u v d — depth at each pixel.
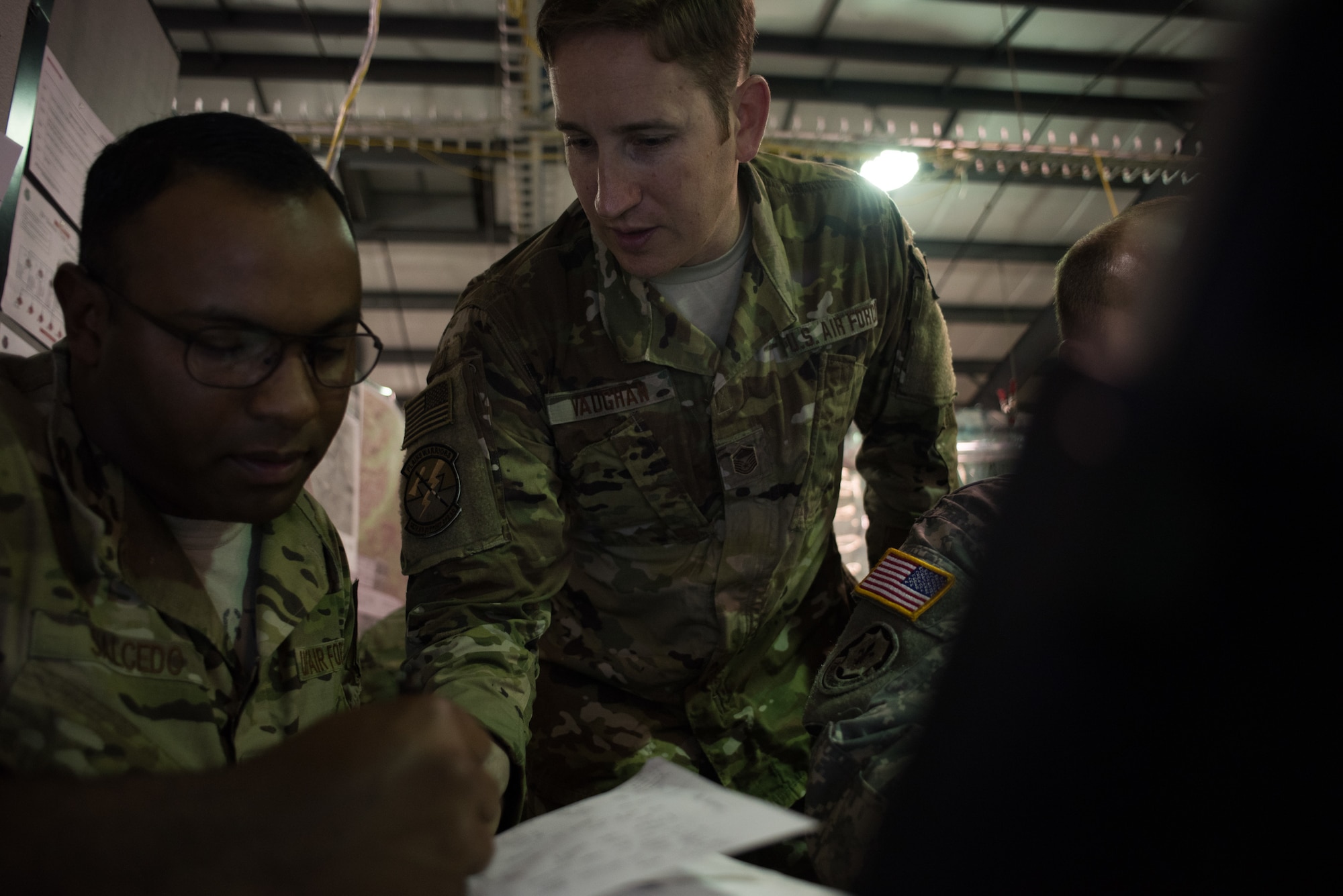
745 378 1.33
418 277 8.37
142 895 0.49
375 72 5.93
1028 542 0.37
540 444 1.28
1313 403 0.30
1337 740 0.31
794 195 1.43
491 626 1.11
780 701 1.46
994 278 8.48
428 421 1.22
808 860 1.33
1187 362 0.32
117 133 1.69
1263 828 0.33
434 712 0.60
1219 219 0.32
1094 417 0.36
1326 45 0.30
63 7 1.46
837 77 6.30
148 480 0.78
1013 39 5.99
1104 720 0.34
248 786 0.52
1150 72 6.19
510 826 0.97
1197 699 0.33
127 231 0.71
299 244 0.73
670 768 0.79
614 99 1.05
